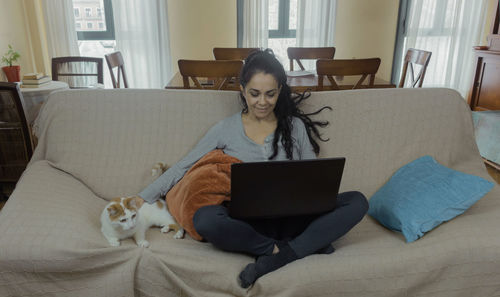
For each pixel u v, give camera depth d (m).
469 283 1.19
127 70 4.19
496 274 1.19
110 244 1.22
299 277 1.10
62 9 3.90
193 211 1.27
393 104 1.64
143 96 1.63
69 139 1.57
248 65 1.34
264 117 1.42
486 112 3.01
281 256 1.15
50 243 1.12
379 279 1.14
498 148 2.79
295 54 3.42
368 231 1.37
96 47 4.33
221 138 1.46
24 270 1.12
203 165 1.39
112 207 1.20
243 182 1.11
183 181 1.37
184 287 1.15
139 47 4.14
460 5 4.46
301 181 1.14
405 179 1.45
